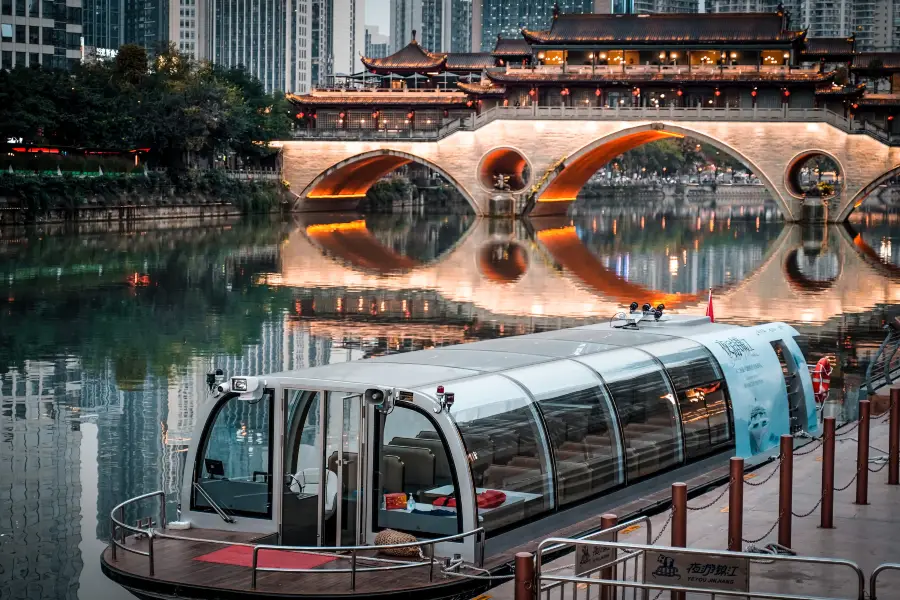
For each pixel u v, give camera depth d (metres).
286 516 21.00
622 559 17.73
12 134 133.50
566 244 114.50
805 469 26.45
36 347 51.94
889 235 129.00
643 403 24.83
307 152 165.25
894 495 24.11
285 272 85.56
